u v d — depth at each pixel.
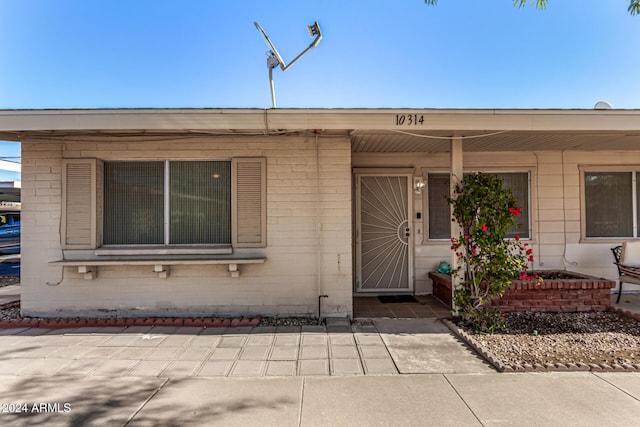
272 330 4.93
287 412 2.96
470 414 2.91
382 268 7.13
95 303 5.48
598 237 7.10
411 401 3.10
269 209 5.53
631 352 4.09
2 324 5.10
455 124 4.77
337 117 4.73
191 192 5.63
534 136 5.69
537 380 3.46
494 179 4.98
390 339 4.58
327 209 5.53
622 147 6.70
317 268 5.52
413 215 7.09
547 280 5.77
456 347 4.31
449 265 6.95
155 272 5.48
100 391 3.29
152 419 2.85
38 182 5.46
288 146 5.54
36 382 3.46
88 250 5.45
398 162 7.08
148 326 5.09
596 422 2.79
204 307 5.52
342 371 3.68
